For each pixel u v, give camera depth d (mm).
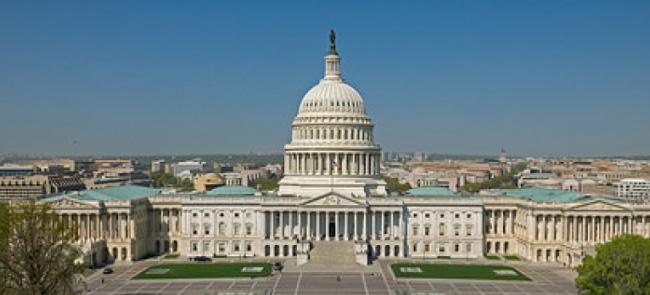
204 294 153500
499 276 180375
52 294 113000
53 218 116250
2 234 109375
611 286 124500
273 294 154375
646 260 122625
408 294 153375
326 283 168500
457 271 188750
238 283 168125
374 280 173250
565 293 156875
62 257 115125
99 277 177375
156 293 155500
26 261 109562
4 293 105562
